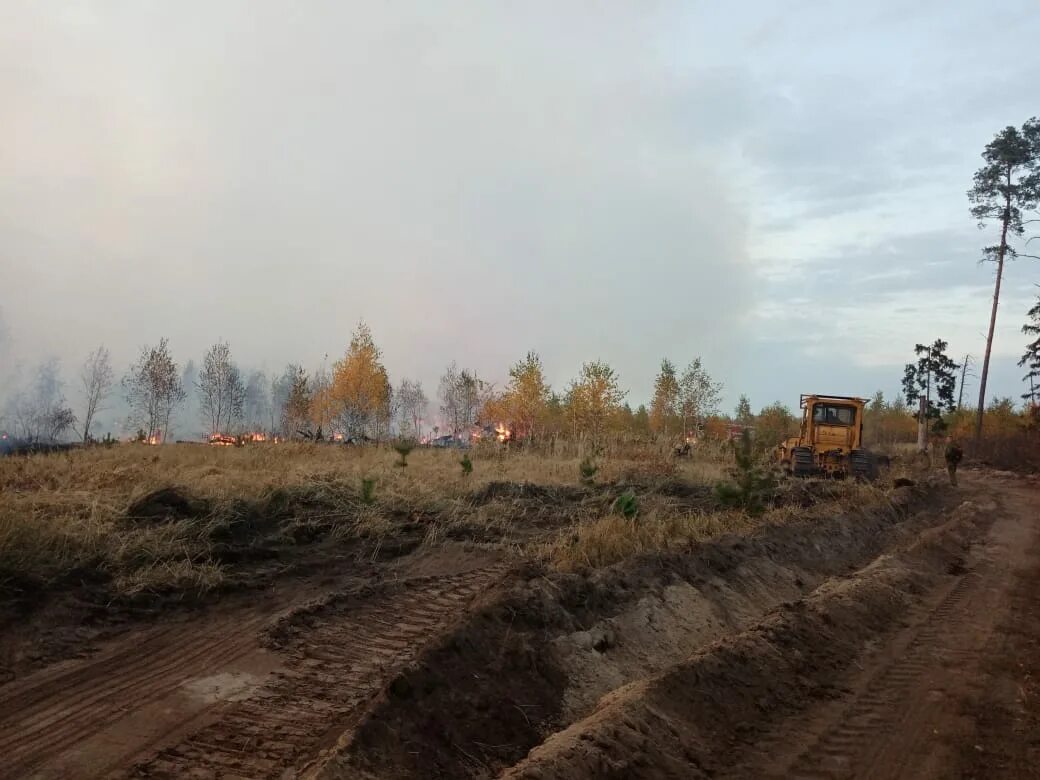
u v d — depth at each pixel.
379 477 15.38
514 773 4.45
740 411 57.97
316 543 10.89
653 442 32.22
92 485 11.63
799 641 8.02
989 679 7.50
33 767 4.41
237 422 47.22
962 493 27.53
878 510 18.94
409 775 4.61
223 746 4.88
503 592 7.29
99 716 5.16
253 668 6.29
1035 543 16.69
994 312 49.88
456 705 5.47
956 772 5.43
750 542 12.04
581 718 6.06
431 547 11.29
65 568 7.57
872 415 71.38
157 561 8.45
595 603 7.94
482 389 46.09
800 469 28.88
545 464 23.58
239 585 8.41
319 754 4.79
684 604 8.91
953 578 12.67
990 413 58.56
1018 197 48.97
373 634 7.38
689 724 5.83
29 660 5.94
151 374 38.78
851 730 6.16
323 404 43.78
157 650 6.48
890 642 8.80
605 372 37.31
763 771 5.36
